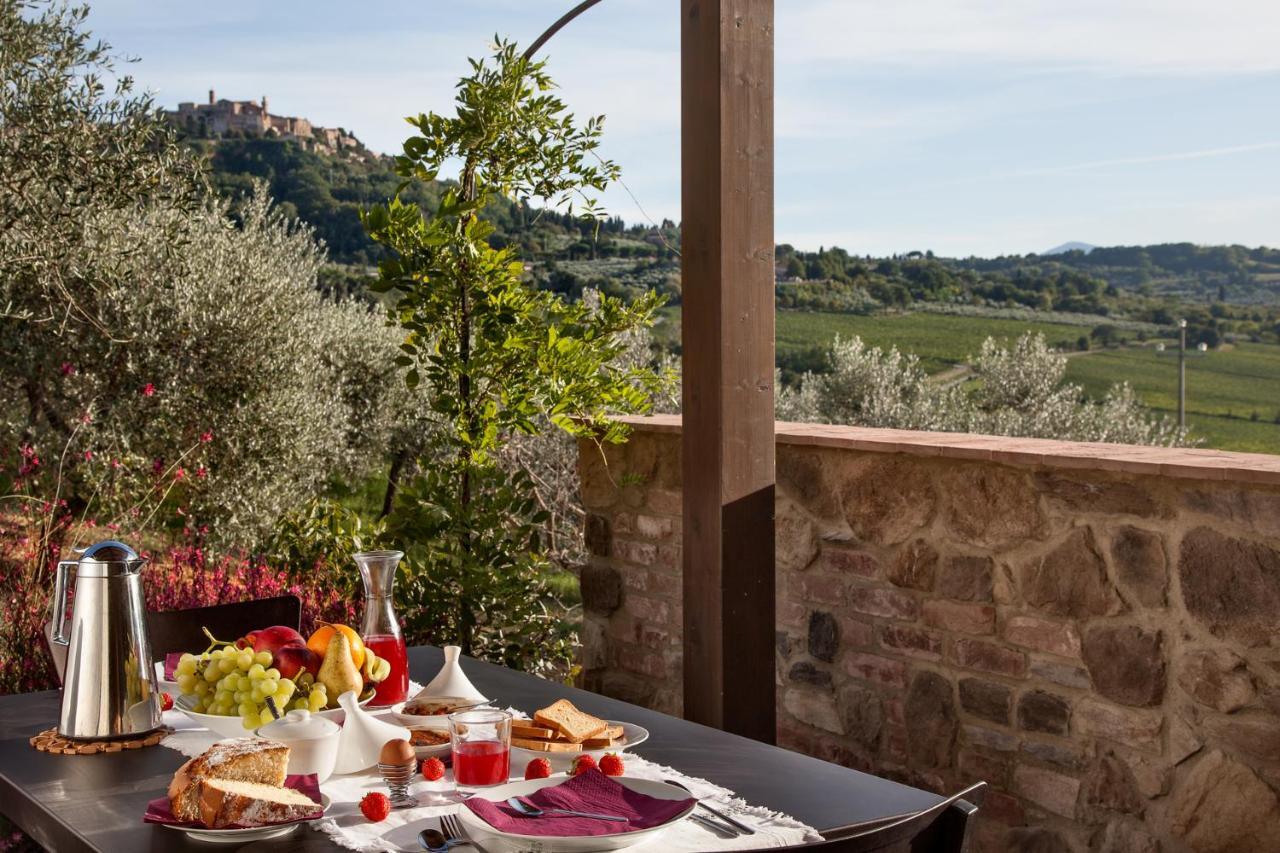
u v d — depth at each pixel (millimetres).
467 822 1486
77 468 6363
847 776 1817
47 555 4102
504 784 1688
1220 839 2486
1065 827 2783
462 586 4180
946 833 1313
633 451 4047
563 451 6520
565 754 1832
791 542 3486
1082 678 2744
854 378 13336
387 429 8914
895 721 3189
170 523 6723
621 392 4281
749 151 2902
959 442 3066
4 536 4543
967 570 2990
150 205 6086
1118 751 2678
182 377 6977
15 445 6539
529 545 4504
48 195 5246
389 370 8781
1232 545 2449
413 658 2727
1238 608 2439
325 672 2041
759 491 2992
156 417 6922
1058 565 2787
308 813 1537
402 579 4270
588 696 2350
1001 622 2918
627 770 1822
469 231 4238
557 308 4363
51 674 3518
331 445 7957
